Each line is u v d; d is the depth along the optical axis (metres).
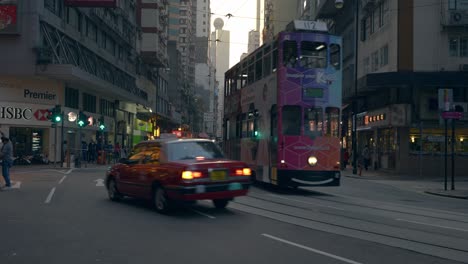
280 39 16.28
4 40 30.47
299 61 16.28
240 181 10.69
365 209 12.76
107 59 44.12
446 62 30.62
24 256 6.83
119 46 50.44
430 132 31.20
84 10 38.50
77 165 30.38
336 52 16.75
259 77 18.45
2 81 31.30
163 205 10.62
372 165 37.91
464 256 7.23
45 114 32.72
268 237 8.26
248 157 19.53
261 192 16.70
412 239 8.44
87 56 38.53
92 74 36.72
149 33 60.62
